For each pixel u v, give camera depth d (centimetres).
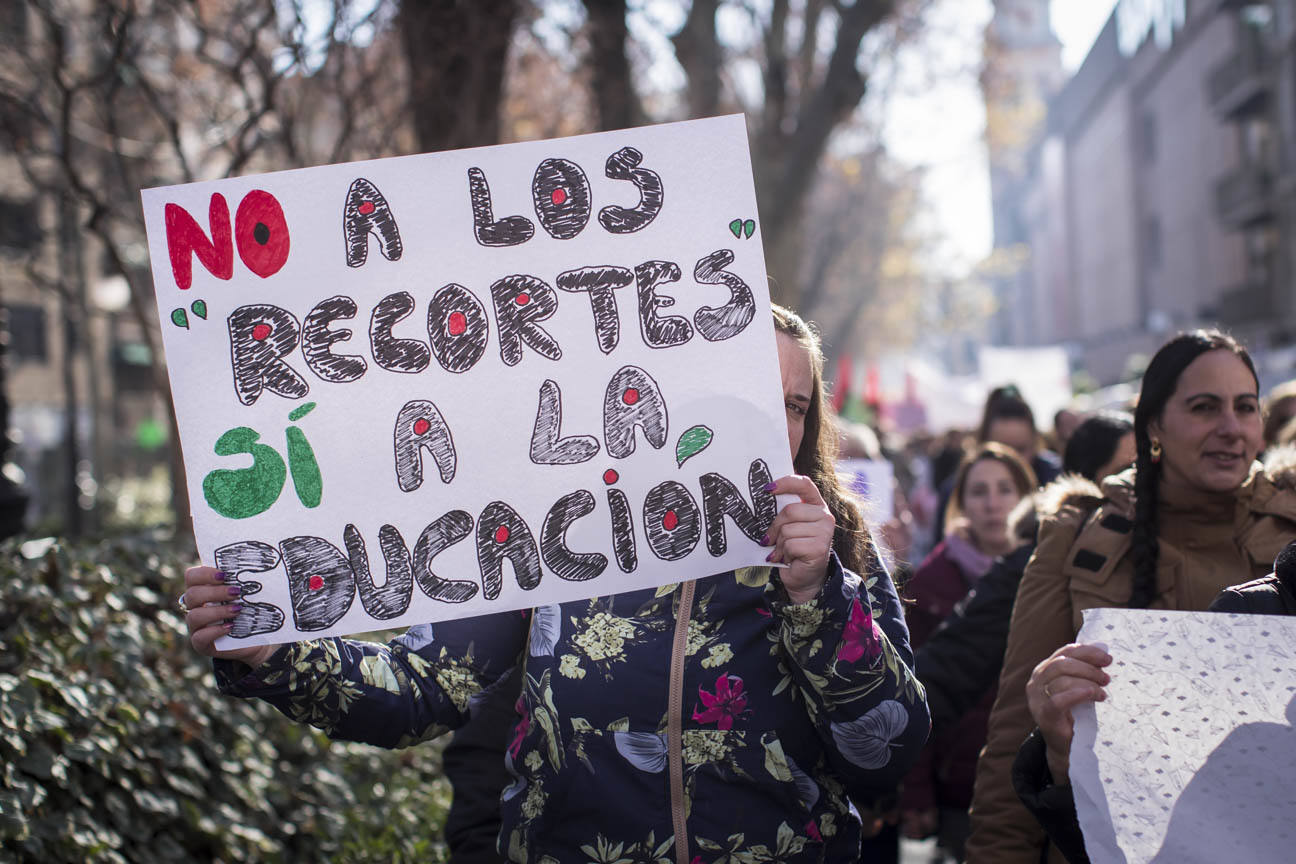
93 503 1597
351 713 211
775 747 203
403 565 209
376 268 211
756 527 208
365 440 210
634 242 211
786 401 227
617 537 209
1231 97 3331
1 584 358
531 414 211
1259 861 176
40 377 3447
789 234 1393
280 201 210
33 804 282
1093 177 5312
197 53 561
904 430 1842
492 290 211
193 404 208
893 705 200
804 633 198
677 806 201
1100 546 261
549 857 206
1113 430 368
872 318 4769
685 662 204
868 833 337
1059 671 186
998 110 2153
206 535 207
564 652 210
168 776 341
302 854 382
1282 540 248
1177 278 4169
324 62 588
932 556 447
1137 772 182
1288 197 3095
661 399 210
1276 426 490
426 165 211
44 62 631
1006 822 253
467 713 227
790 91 1554
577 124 1012
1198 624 184
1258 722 179
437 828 431
